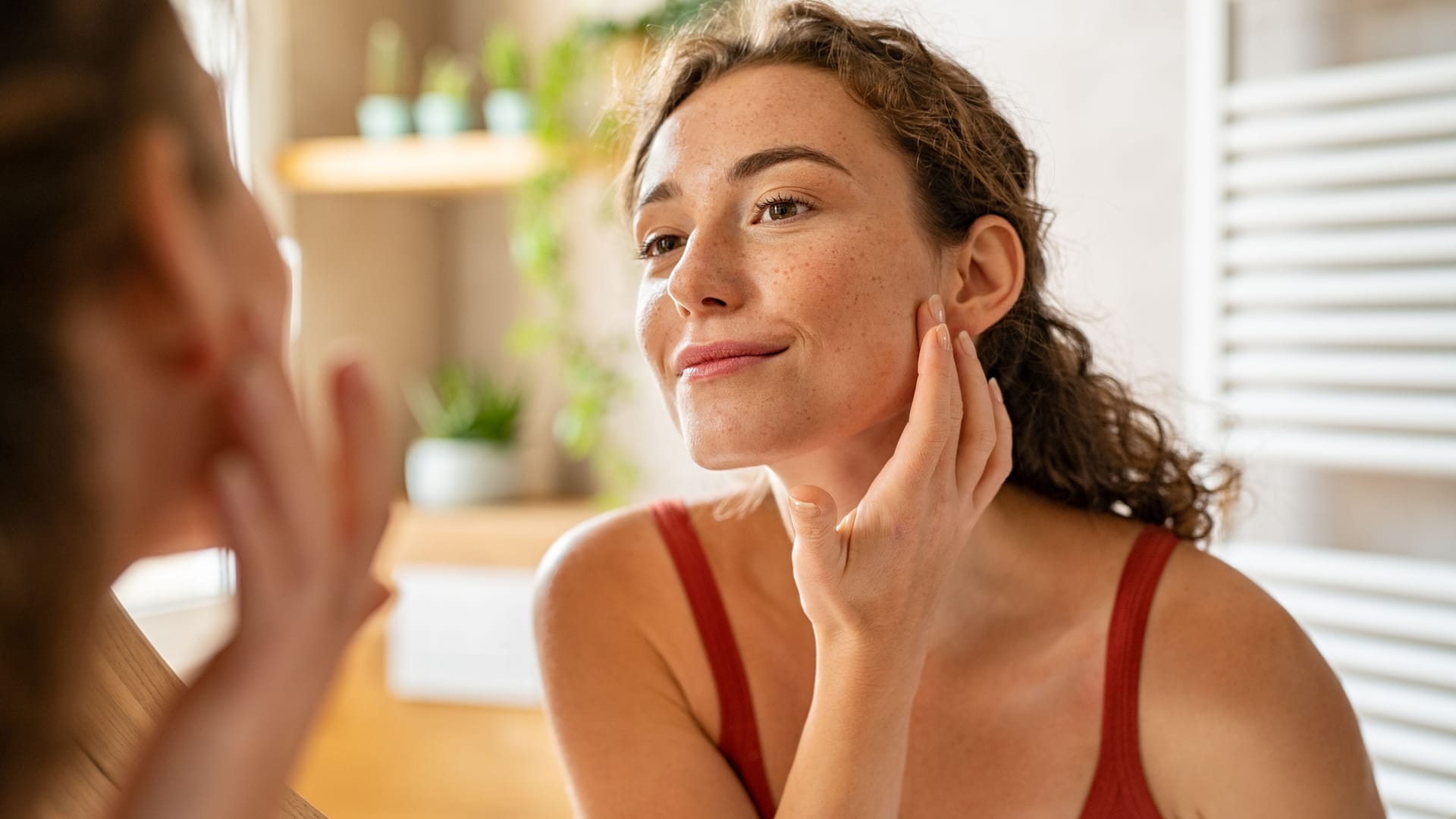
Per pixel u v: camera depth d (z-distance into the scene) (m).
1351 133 1.65
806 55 0.79
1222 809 0.84
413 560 2.35
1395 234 1.64
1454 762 1.59
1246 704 0.82
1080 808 0.84
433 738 2.34
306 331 2.41
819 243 0.73
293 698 0.35
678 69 0.85
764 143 0.75
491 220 2.68
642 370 2.51
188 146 0.34
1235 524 1.23
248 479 0.34
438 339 2.75
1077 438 0.95
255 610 0.34
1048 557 0.88
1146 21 1.95
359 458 0.37
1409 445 1.64
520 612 2.28
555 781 2.26
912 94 0.80
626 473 2.50
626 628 0.92
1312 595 1.72
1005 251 0.83
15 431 0.31
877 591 0.72
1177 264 1.93
